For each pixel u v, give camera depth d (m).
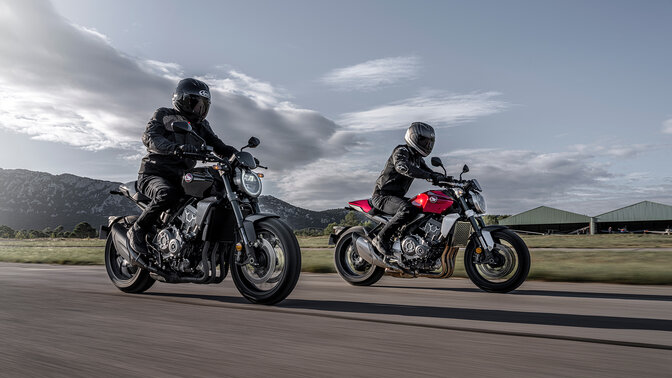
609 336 2.21
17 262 9.08
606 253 10.93
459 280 5.70
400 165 5.06
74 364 1.68
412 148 5.27
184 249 3.63
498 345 2.01
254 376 1.55
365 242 5.23
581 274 5.42
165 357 1.79
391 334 2.25
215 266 3.59
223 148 4.08
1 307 2.99
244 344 2.02
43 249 14.20
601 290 4.35
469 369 1.64
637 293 4.09
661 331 2.36
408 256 4.93
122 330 2.29
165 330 2.30
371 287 4.80
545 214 81.00
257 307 3.14
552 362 1.73
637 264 6.95
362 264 5.40
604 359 1.77
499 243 4.51
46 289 4.02
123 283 4.07
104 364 1.68
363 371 1.61
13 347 1.93
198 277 3.65
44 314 2.74
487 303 3.48
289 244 3.29
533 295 4.01
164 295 3.85
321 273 6.60
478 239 4.52
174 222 3.81
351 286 4.84
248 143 3.76
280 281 3.27
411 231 5.04
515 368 1.65
